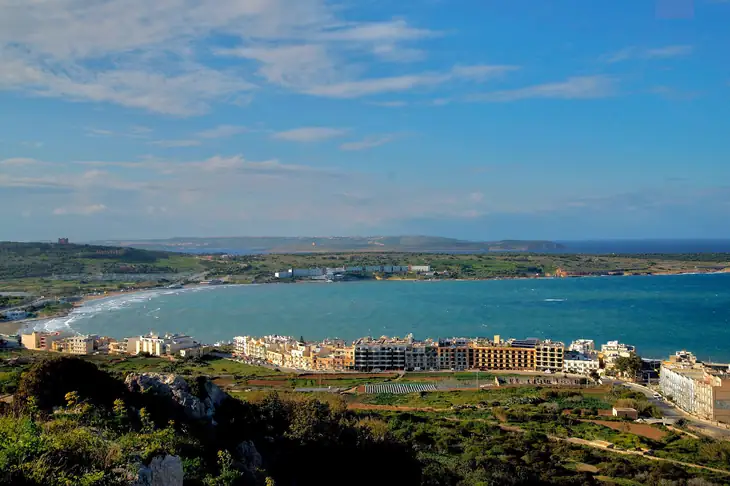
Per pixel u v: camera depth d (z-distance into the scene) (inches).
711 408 7524.6
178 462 2106.3
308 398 6565.0
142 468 1926.7
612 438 6200.8
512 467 4859.7
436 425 6648.6
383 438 4311.0
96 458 1893.5
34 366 2987.2
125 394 3120.1
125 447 2059.5
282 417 4030.5
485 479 4372.5
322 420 4239.7
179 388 3341.5
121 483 1809.8
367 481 3577.8
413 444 5482.3
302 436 3693.4
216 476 2534.5
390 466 3853.3
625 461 5275.6
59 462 1800.0
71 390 2913.4
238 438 3248.0
